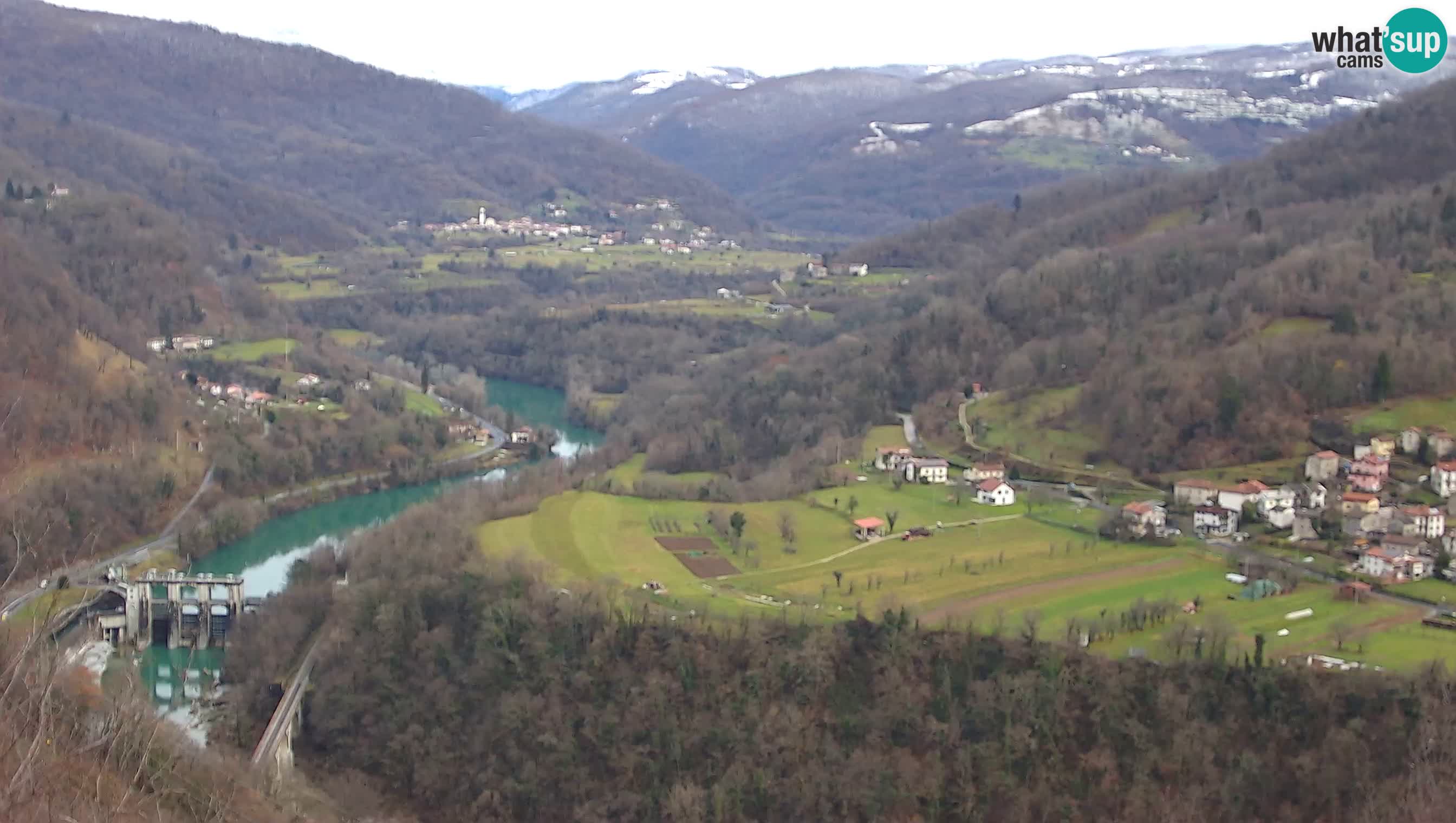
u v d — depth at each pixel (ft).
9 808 262.67
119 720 361.92
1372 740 523.29
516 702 639.35
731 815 565.53
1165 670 568.82
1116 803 534.37
